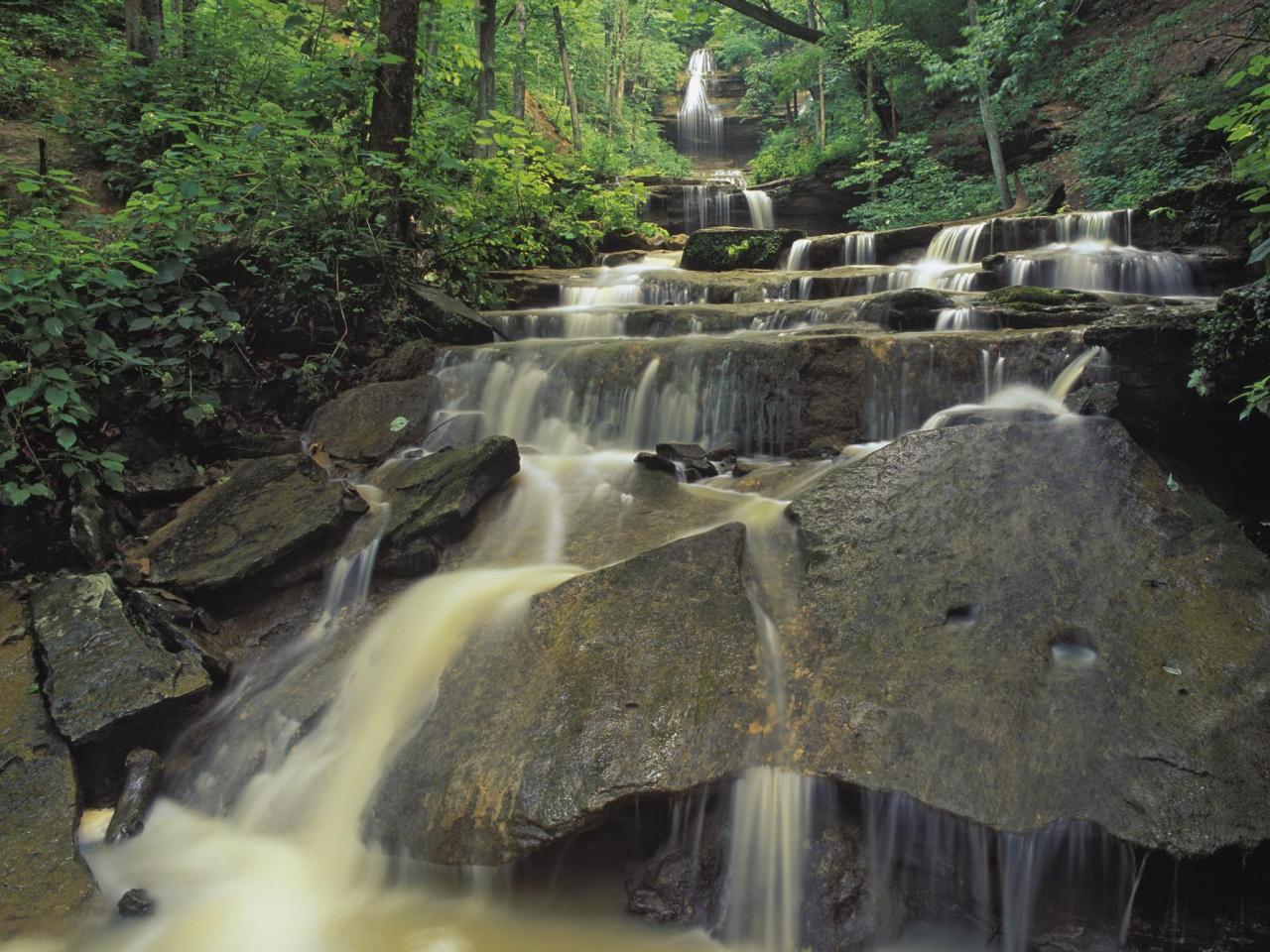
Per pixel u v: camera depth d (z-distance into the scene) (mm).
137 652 4469
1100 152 13594
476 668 4109
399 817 3621
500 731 3711
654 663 3826
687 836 3459
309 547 5266
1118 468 4430
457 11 13203
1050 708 3371
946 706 3453
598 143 23359
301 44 9977
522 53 18125
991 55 14883
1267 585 3828
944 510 4426
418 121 10336
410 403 7020
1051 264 9234
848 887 3254
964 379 5902
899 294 7414
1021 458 4586
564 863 3547
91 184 9336
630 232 15203
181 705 4344
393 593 5039
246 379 6961
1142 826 2951
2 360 5445
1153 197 10188
